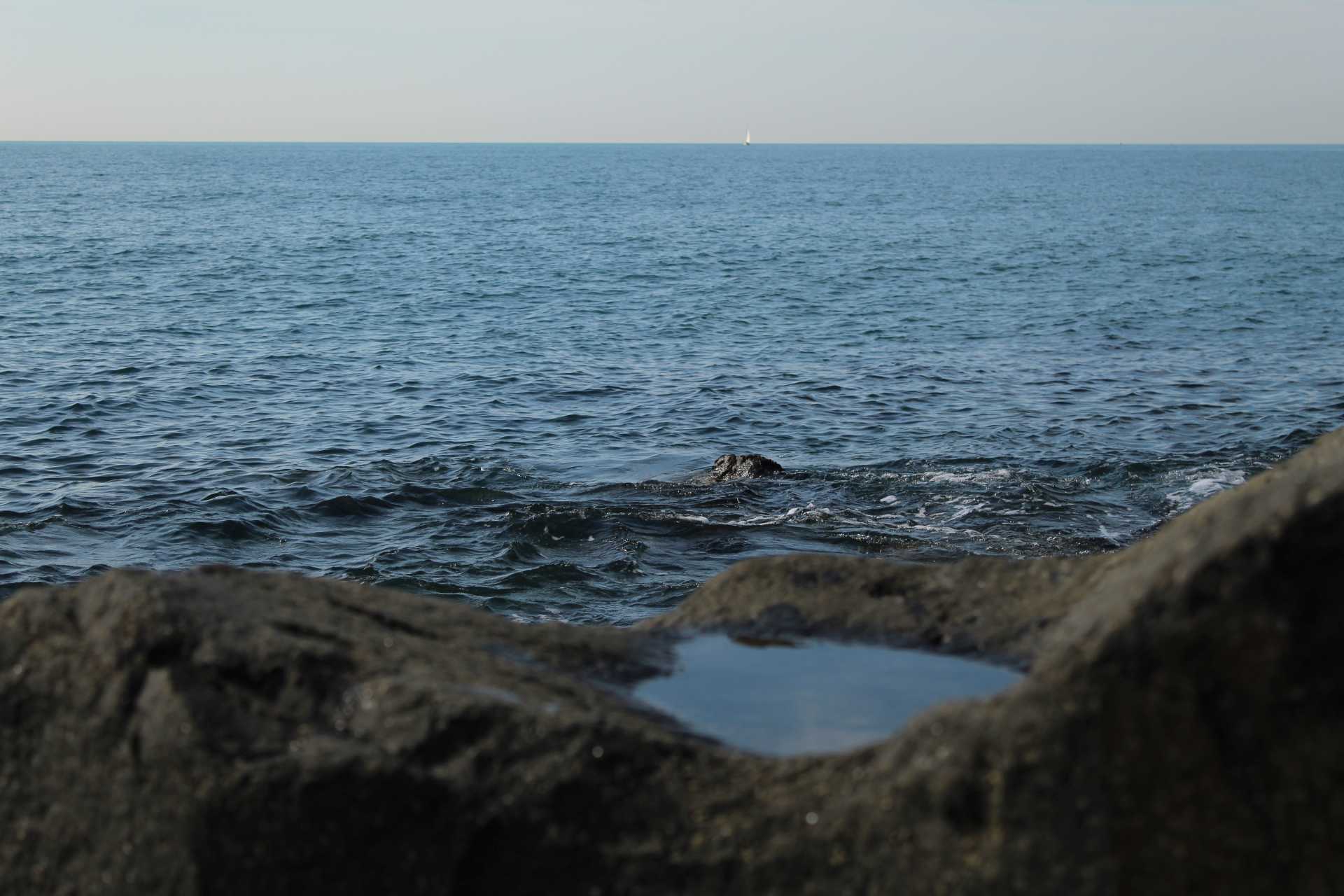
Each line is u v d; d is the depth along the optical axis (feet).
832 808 12.48
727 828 12.84
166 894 13.37
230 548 47.16
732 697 16.90
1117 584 13.79
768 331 108.06
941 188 472.44
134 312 115.65
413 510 52.13
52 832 14.10
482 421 70.85
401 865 13.12
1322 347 96.89
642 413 72.84
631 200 371.97
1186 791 11.33
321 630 15.40
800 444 65.41
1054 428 67.72
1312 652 11.11
